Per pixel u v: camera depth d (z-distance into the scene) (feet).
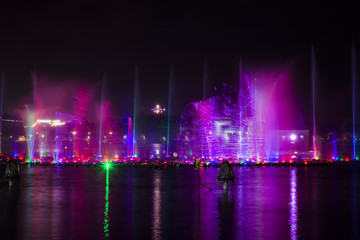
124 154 232.32
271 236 35.50
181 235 35.86
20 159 183.32
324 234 36.32
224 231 37.37
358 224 40.55
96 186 77.05
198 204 53.62
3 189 71.61
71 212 47.67
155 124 237.45
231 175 68.28
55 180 89.45
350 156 212.64
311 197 60.85
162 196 62.13
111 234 36.27
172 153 227.20
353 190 69.87
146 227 39.17
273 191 68.28
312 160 176.35
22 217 44.50
